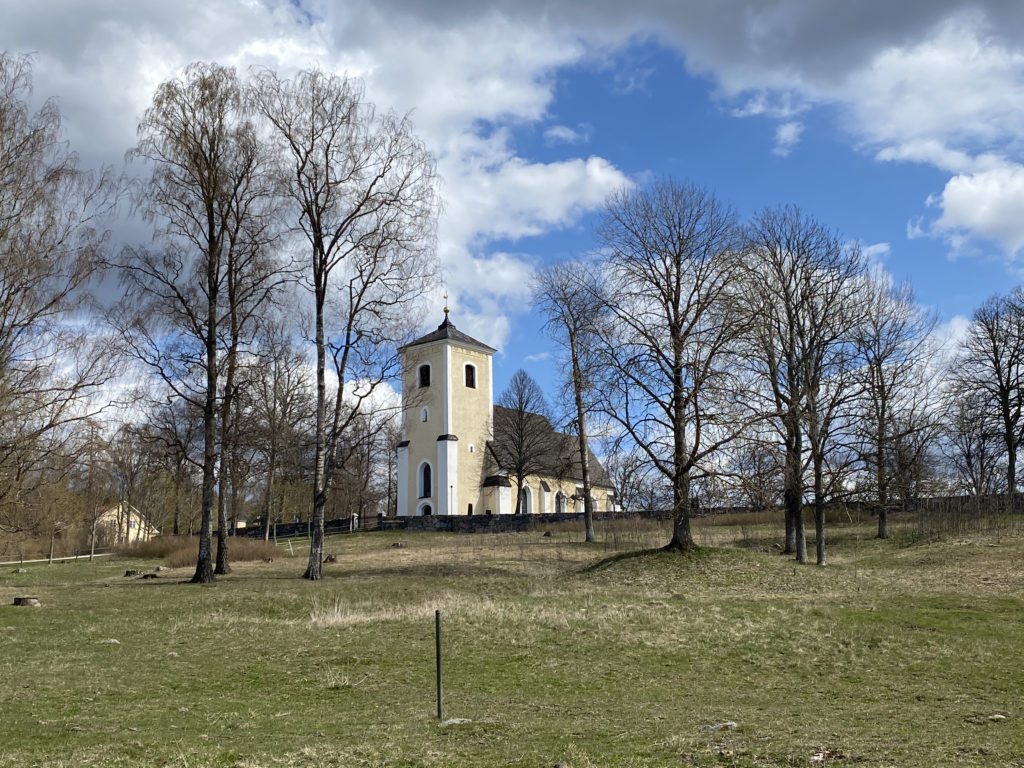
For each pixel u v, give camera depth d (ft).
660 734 37.01
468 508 236.43
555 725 39.14
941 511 145.38
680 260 108.99
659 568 101.76
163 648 57.62
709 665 55.21
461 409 239.71
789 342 114.42
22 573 125.49
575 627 64.95
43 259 76.48
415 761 32.63
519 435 232.32
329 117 100.12
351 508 251.19
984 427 170.50
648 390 105.60
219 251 94.07
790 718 41.09
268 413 161.99
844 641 61.16
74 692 44.37
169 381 90.33
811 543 139.95
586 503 152.87
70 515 155.12
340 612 74.49
